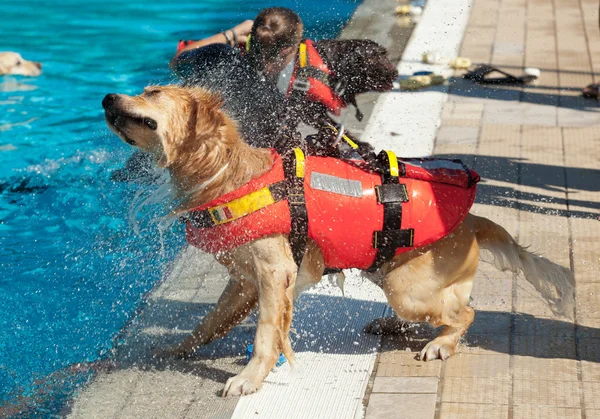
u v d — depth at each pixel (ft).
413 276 12.73
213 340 13.89
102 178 21.70
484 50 29.73
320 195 12.05
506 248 13.46
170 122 11.54
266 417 11.76
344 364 13.14
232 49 18.13
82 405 12.39
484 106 24.50
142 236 18.57
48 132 24.97
